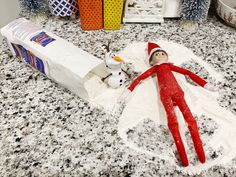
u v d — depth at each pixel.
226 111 0.57
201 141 0.49
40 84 0.63
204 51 0.72
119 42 0.74
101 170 0.47
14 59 0.69
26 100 0.59
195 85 0.62
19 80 0.63
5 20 0.91
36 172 0.47
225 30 0.79
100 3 0.71
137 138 0.52
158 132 0.53
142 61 0.68
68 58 0.56
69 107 0.58
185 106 0.52
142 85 0.62
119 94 0.60
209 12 0.85
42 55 0.58
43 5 0.78
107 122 0.55
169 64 0.62
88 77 0.62
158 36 0.76
